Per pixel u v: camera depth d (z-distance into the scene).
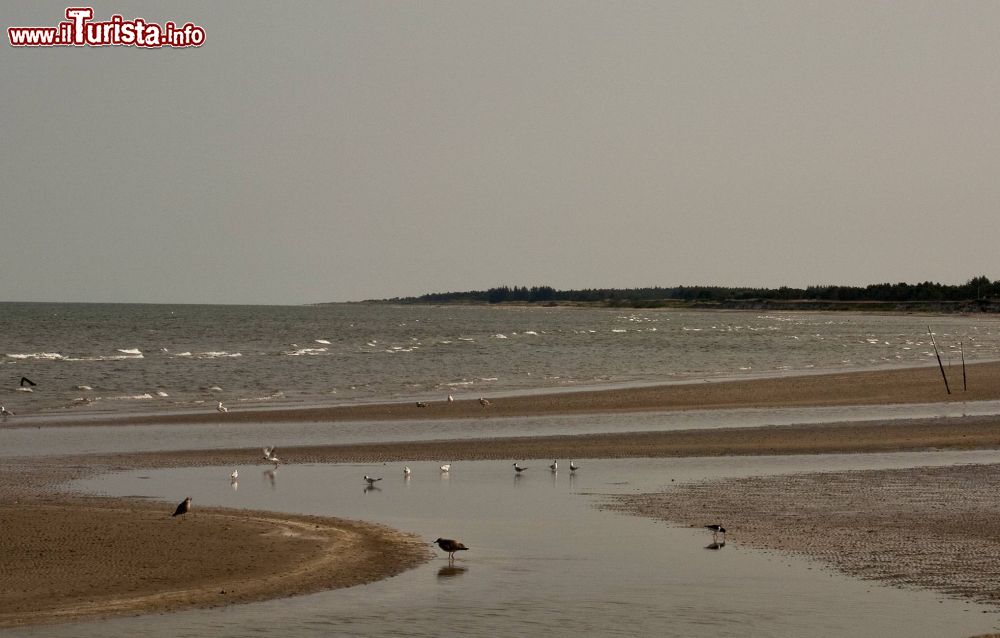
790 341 144.25
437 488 29.84
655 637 16.02
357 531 23.47
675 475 32.09
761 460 35.38
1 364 83.00
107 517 24.52
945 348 126.81
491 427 45.25
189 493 28.75
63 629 16.36
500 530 23.80
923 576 19.55
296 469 33.50
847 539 22.67
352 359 94.31
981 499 27.39
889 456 36.12
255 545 21.86
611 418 48.84
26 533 22.52
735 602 17.86
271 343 126.19
